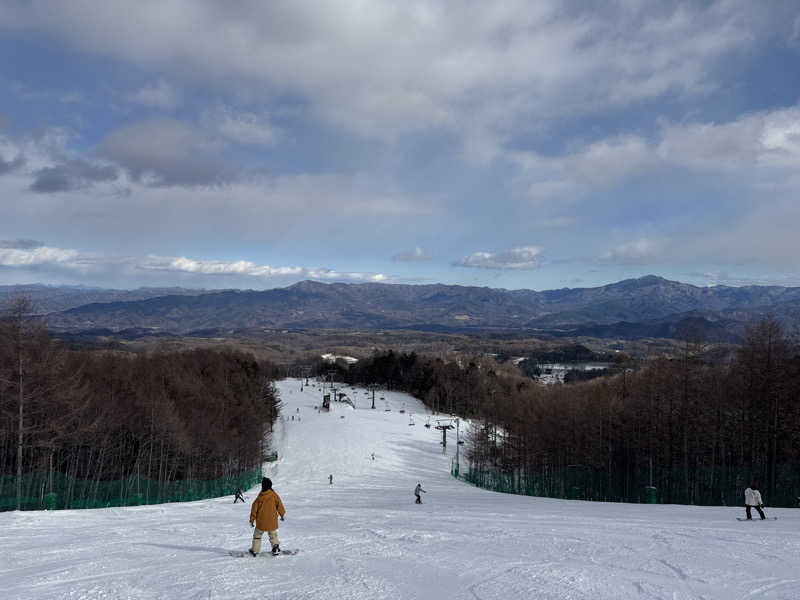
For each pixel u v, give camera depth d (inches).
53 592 466.0
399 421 6190.9
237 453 3415.4
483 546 677.9
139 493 2196.1
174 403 2955.2
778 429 1959.9
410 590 464.1
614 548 658.8
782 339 1979.6
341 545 687.1
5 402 1605.6
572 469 3115.2
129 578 508.1
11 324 1572.3
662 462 2554.1
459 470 3971.5
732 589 474.6
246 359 5876.0
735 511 1125.7
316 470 3784.5
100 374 2802.7
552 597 445.7
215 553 637.3
